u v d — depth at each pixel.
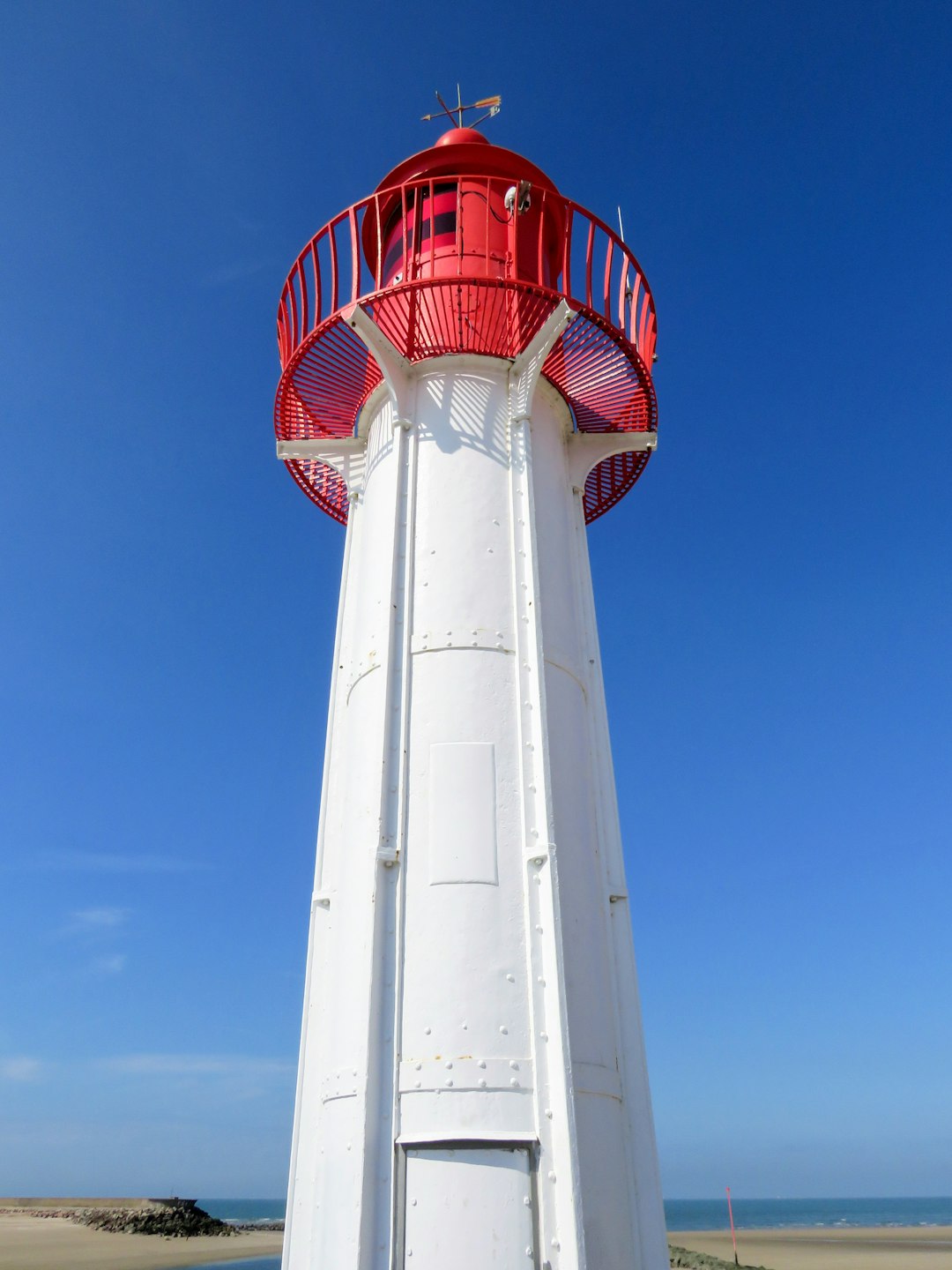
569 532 11.38
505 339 11.00
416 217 11.20
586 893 9.14
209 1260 52.53
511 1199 7.16
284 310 12.08
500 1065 7.61
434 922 8.20
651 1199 8.20
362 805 9.33
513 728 9.19
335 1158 7.87
